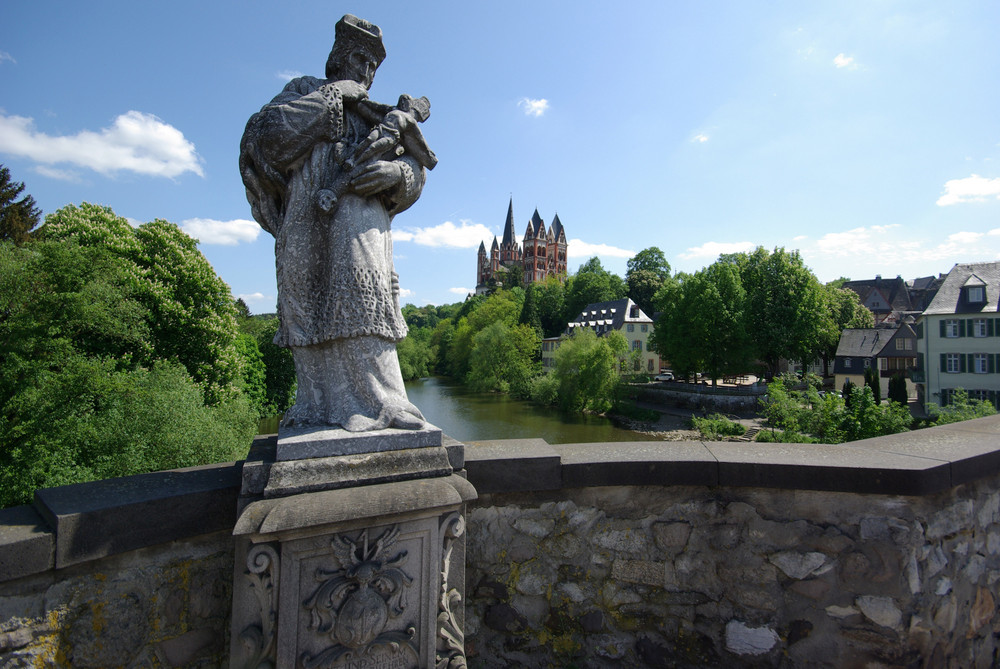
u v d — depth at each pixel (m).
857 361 45.44
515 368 55.16
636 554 2.80
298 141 2.38
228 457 13.93
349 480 2.05
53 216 19.44
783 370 56.91
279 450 1.99
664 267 80.00
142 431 13.12
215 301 21.23
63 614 1.88
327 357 2.43
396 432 2.21
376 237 2.49
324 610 1.97
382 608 2.05
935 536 2.67
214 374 20.55
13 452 12.30
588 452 2.89
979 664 2.91
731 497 2.76
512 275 118.25
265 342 35.03
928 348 34.91
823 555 2.65
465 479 2.26
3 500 11.99
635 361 58.22
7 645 1.78
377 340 2.43
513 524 2.74
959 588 2.79
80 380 13.09
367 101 2.59
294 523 1.84
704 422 32.62
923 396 36.00
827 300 51.16
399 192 2.58
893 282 73.81
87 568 1.93
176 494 2.04
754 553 2.72
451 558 2.29
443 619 2.21
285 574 1.92
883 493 2.56
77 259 14.14
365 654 2.06
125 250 19.28
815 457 2.76
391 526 2.09
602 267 80.50
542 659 2.76
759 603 2.71
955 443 3.09
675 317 44.38
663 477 2.74
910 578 2.57
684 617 2.77
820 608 2.64
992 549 2.99
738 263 47.00
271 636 1.93
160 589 2.07
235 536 1.81
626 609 2.79
